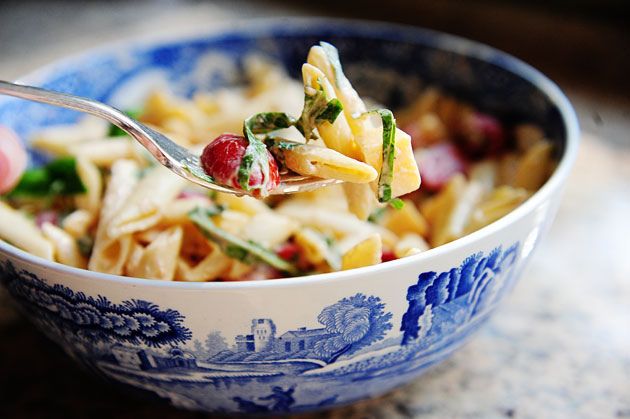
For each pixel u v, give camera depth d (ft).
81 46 2.73
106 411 1.26
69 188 1.47
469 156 1.65
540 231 1.17
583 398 1.28
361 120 1.11
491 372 1.33
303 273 1.30
